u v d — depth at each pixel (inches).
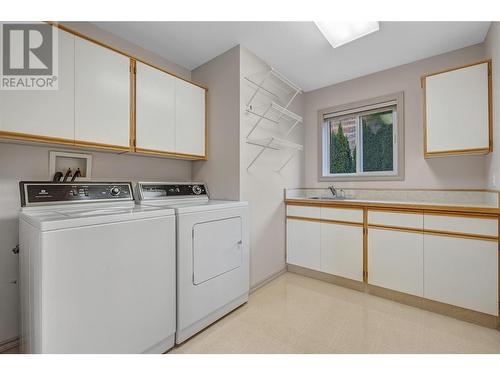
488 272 67.4
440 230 74.5
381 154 113.0
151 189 78.6
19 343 60.3
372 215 88.3
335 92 121.6
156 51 89.7
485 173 83.8
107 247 47.3
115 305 48.4
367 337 64.2
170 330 58.7
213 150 94.3
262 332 66.8
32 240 44.1
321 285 98.9
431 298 76.2
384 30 78.4
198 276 65.8
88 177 72.1
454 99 79.7
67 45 57.7
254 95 91.4
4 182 59.1
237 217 80.1
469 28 77.4
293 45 87.3
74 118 58.7
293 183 121.3
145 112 73.2
